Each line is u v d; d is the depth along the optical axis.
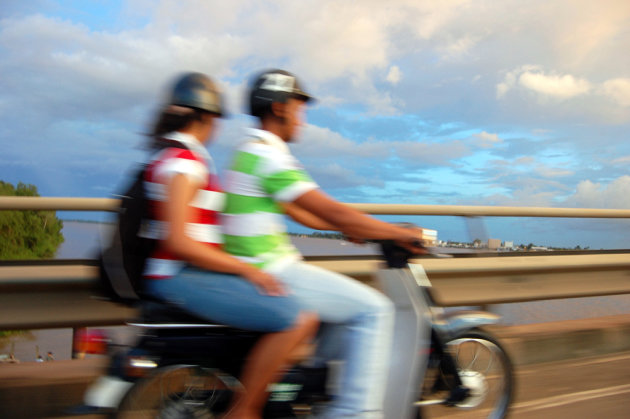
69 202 3.05
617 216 5.02
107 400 2.11
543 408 3.40
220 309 2.12
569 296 5.04
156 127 2.20
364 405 2.24
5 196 2.94
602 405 3.49
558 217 4.67
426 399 2.67
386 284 2.46
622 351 4.87
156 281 2.10
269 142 2.24
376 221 2.30
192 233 2.07
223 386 2.32
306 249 3.78
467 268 4.39
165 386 2.26
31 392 2.99
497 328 4.57
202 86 2.21
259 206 2.21
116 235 2.11
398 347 2.39
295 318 2.16
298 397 2.32
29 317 3.03
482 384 2.75
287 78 2.32
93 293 3.18
